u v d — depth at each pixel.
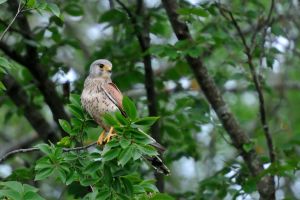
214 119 14.45
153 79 14.43
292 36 16.98
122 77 15.14
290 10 15.82
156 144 9.31
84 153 9.27
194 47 12.64
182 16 12.26
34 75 14.12
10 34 14.32
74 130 9.56
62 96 14.32
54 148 9.15
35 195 8.65
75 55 19.03
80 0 16.39
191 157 14.96
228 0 15.50
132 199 9.03
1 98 15.49
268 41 14.17
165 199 9.14
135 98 16.14
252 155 13.09
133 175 9.32
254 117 19.16
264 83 14.38
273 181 12.47
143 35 14.36
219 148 16.83
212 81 13.31
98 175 9.08
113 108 10.83
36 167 8.98
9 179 11.12
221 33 13.16
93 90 10.98
